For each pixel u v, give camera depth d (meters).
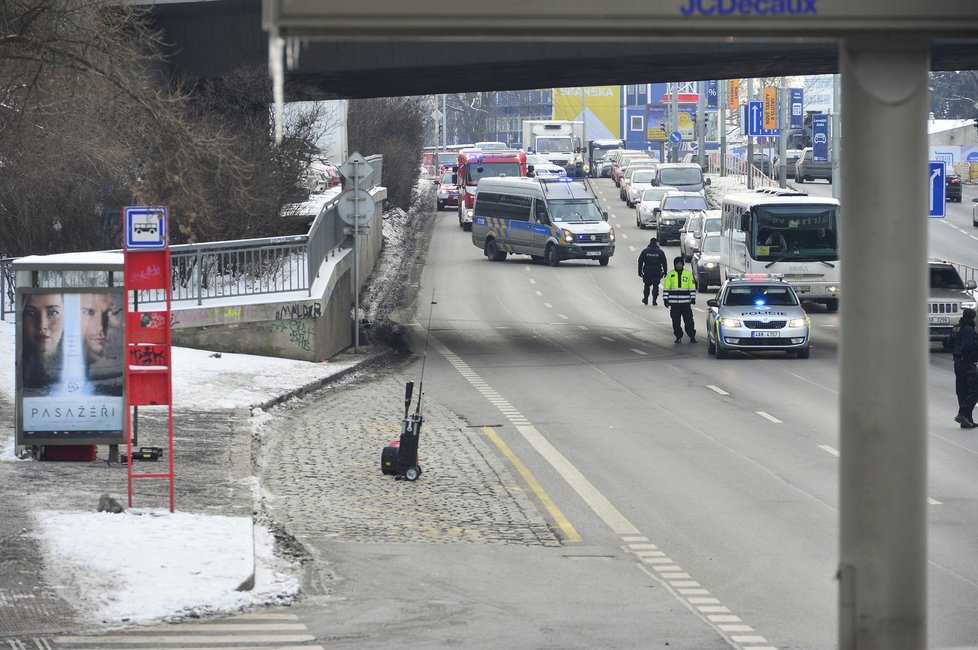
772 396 79.19
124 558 37.06
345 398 79.00
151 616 32.66
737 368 92.88
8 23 63.91
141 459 53.53
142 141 79.62
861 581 17.67
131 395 43.41
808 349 98.12
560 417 71.88
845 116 17.25
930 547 42.75
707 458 59.59
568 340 111.12
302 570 39.22
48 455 52.44
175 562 36.91
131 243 43.03
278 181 112.69
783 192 133.00
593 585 38.06
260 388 76.88
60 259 51.16
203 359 85.31
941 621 34.09
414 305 136.12
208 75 109.88
